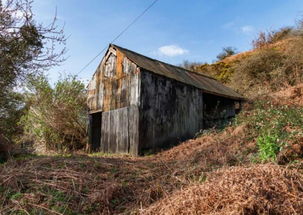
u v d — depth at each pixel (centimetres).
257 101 1099
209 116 1152
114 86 977
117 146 912
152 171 470
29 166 421
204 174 406
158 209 294
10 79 555
